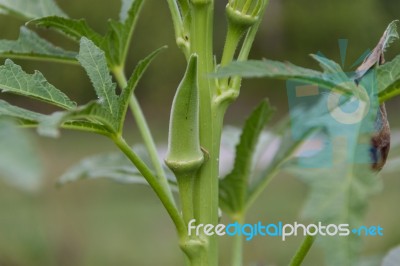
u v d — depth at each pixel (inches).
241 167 40.5
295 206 144.5
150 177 34.6
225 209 40.8
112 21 39.9
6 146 26.1
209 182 35.1
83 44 34.4
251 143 40.5
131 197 153.6
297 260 34.6
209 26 34.7
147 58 34.0
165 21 243.6
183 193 34.9
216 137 35.0
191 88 33.9
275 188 155.3
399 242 110.8
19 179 26.1
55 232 116.3
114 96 34.2
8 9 43.7
